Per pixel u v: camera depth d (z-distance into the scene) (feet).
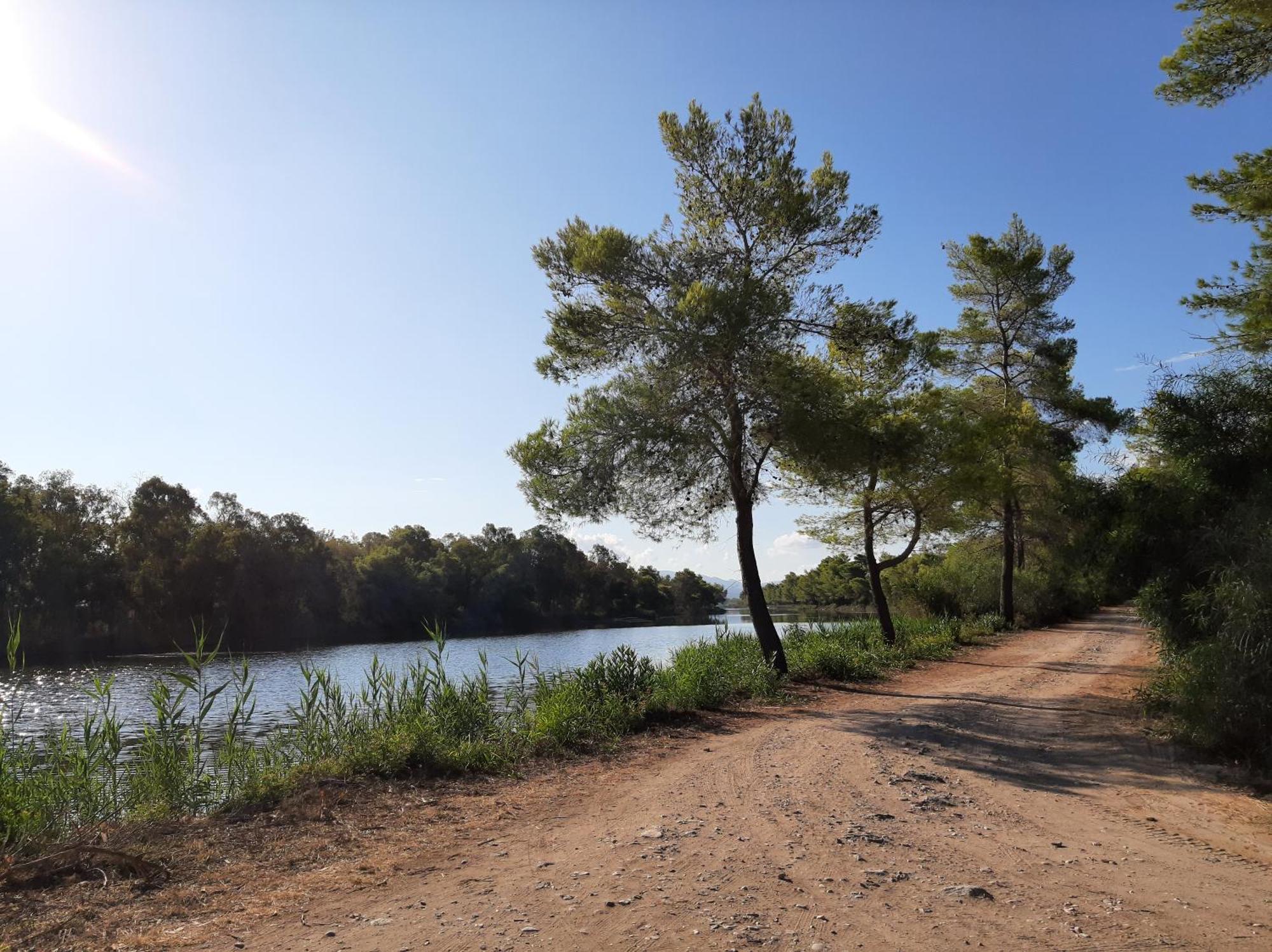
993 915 14.88
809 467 55.11
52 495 196.85
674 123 54.49
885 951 13.15
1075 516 41.50
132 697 80.79
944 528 78.43
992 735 36.81
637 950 13.15
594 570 327.06
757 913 14.92
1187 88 42.50
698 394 52.21
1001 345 107.86
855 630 80.84
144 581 188.34
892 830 21.03
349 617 224.94
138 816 22.99
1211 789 26.32
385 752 29.68
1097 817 23.03
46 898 15.94
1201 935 14.02
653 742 36.63
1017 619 117.50
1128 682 55.01
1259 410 34.01
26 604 169.68
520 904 15.56
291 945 13.57
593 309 53.52
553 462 53.01
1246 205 45.88
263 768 28.53
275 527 213.66
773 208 53.36
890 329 53.62
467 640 200.54
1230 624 30.30
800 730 37.99
